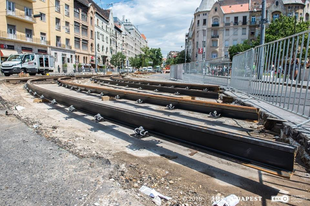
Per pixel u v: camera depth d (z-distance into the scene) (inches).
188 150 141.3
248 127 191.9
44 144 141.7
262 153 92.5
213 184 100.1
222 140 105.9
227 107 219.5
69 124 196.5
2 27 1165.1
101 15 2389.3
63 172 105.4
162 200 86.2
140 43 5743.1
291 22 1558.8
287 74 193.2
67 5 1710.1
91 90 425.4
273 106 224.2
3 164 112.4
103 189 91.6
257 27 2330.2
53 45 1549.0
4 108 247.9
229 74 488.4
